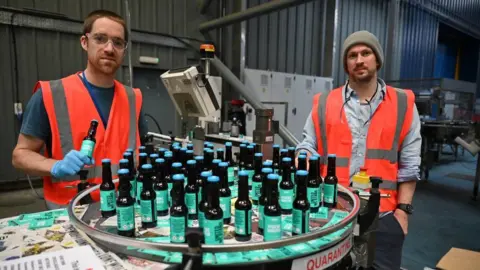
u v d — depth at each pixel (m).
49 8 3.83
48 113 1.28
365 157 1.46
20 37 3.72
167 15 4.70
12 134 3.82
